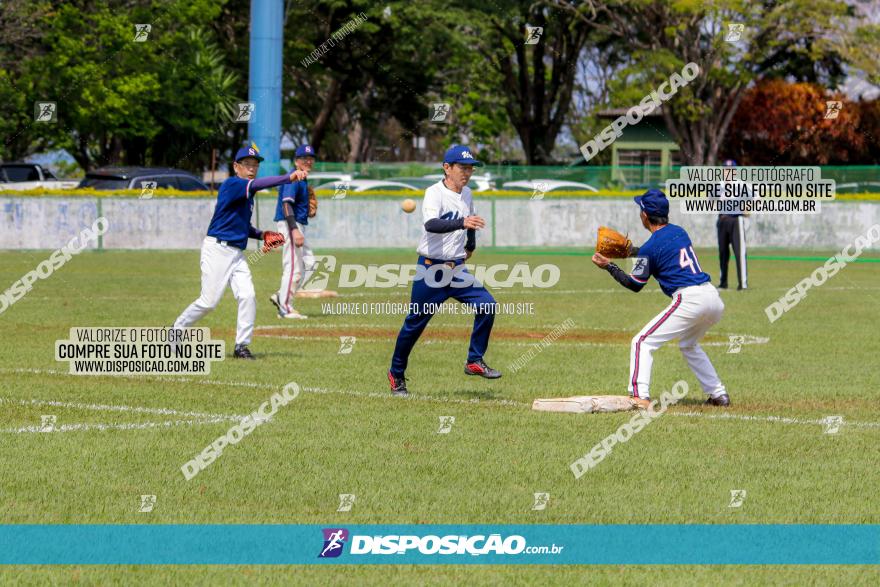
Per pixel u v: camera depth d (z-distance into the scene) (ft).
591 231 205.46
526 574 33.12
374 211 196.85
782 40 250.16
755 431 52.24
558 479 43.27
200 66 267.39
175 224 191.52
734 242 130.31
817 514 39.19
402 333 59.82
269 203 185.16
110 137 272.31
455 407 57.26
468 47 287.89
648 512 39.19
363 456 46.55
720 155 280.92
